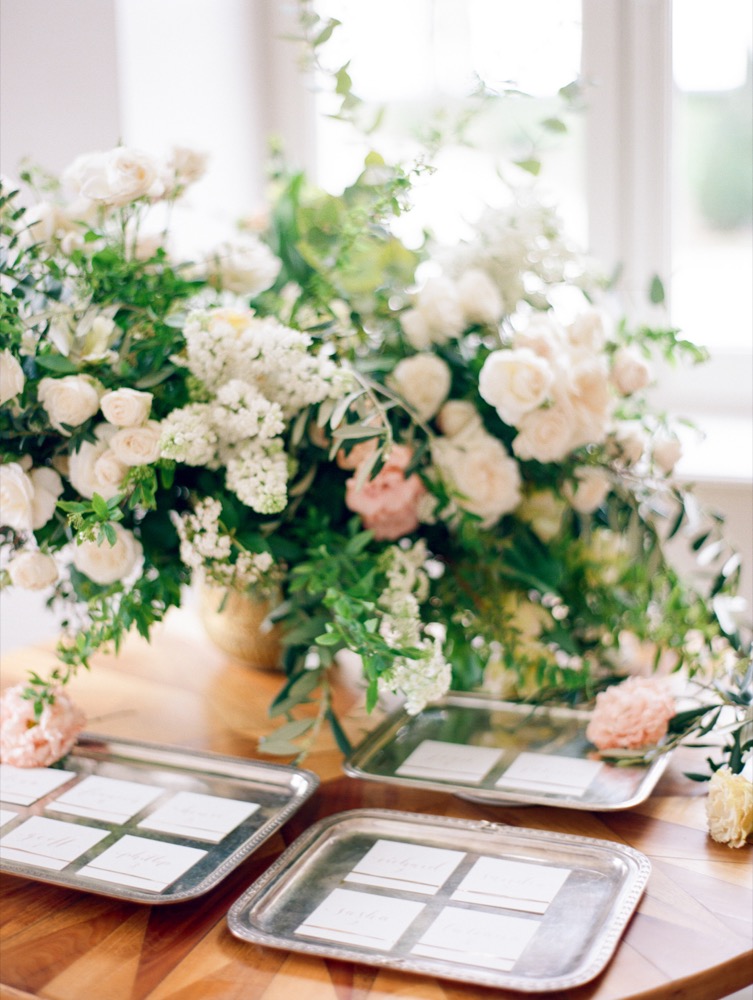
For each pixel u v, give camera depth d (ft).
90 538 3.37
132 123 5.71
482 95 4.45
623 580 4.41
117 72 5.58
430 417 4.18
